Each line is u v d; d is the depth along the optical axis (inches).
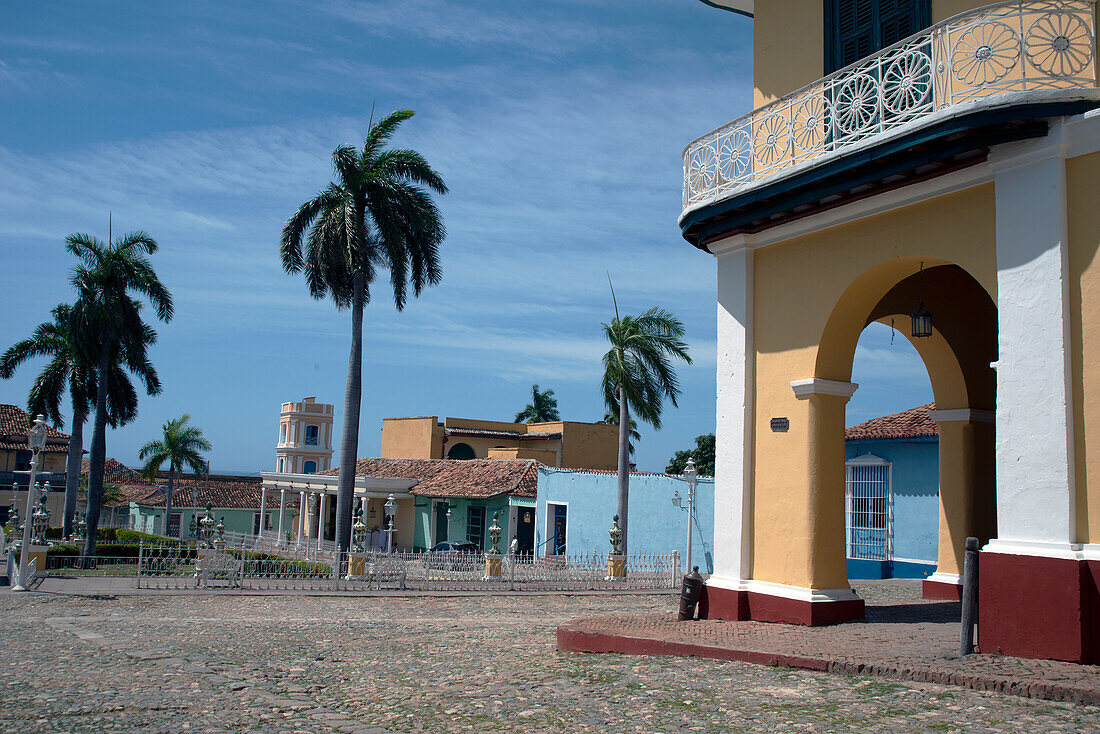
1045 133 303.7
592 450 1895.9
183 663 364.5
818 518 388.2
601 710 244.2
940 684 253.9
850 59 404.8
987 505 482.9
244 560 800.9
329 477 1600.6
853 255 382.9
